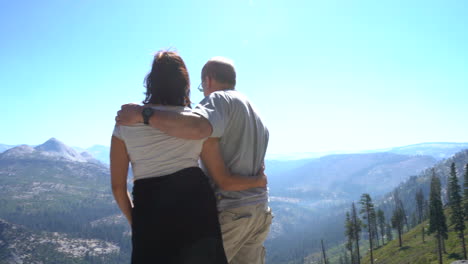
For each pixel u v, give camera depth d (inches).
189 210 107.7
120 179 121.7
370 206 3617.1
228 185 130.6
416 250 3843.5
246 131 138.3
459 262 2417.6
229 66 153.8
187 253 104.0
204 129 115.3
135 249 107.8
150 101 120.5
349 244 3659.0
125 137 114.2
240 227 135.0
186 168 112.0
